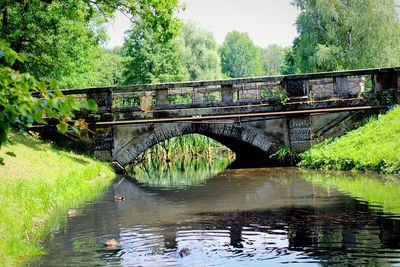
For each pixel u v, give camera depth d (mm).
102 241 8734
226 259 7273
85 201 13430
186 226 9719
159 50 49562
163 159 33500
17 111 4699
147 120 20625
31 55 5199
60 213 11586
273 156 21359
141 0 20156
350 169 17375
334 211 10227
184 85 20938
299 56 48031
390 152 16219
